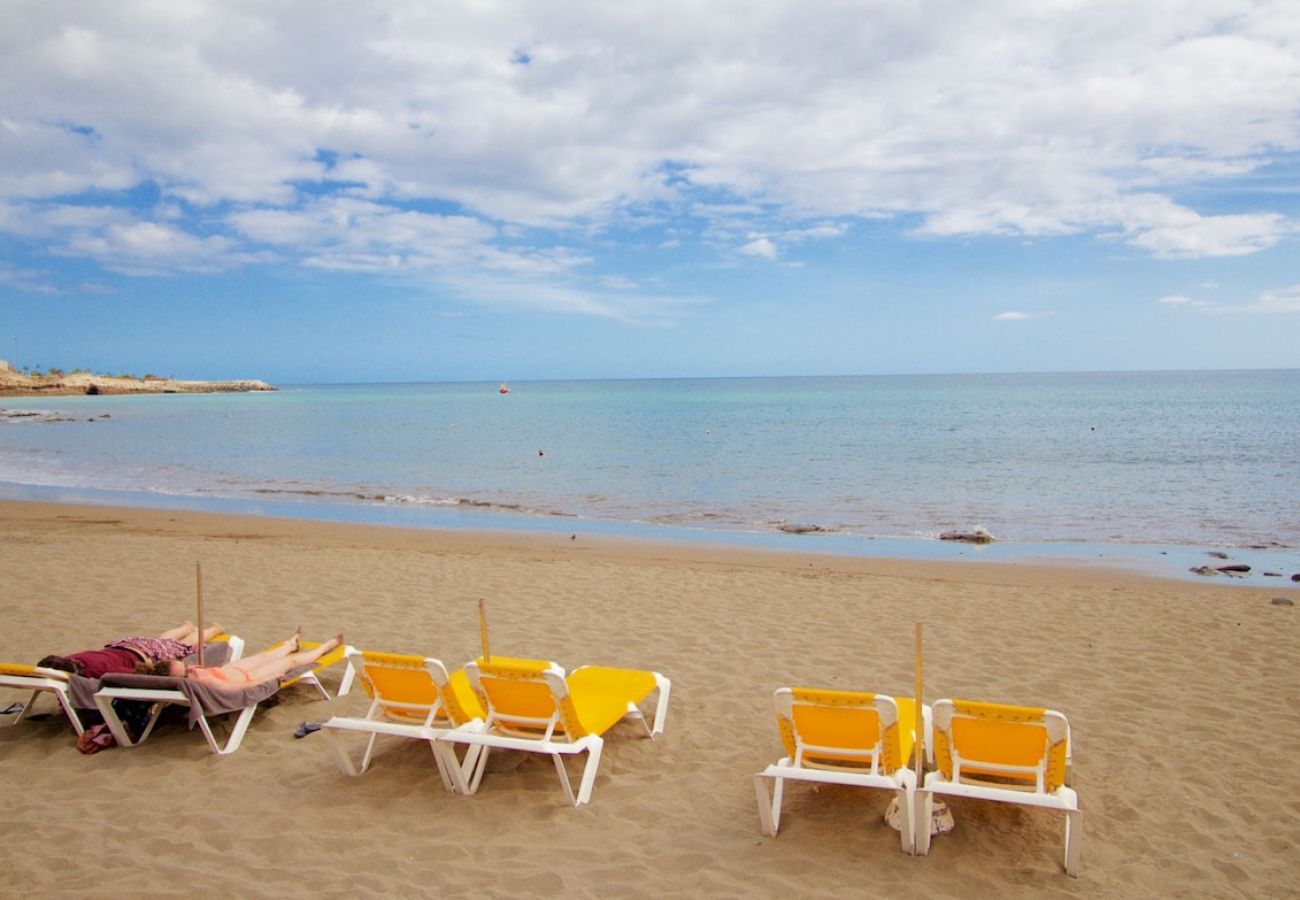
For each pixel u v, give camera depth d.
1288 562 14.38
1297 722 6.62
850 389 138.12
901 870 4.50
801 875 4.46
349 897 4.24
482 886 4.36
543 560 13.73
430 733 5.20
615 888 4.34
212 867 4.55
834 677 7.83
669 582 11.93
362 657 5.54
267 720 6.67
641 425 55.16
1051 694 7.34
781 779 4.85
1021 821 5.03
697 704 7.09
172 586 11.41
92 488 25.52
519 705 5.32
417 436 47.56
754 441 41.12
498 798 5.36
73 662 6.17
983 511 20.38
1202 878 4.45
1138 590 11.69
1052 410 64.81
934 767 5.64
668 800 5.36
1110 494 22.69
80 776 5.68
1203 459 30.31
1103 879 4.43
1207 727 6.53
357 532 17.23
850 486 24.94
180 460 34.47
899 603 10.68
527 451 37.44
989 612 10.22
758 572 12.74
